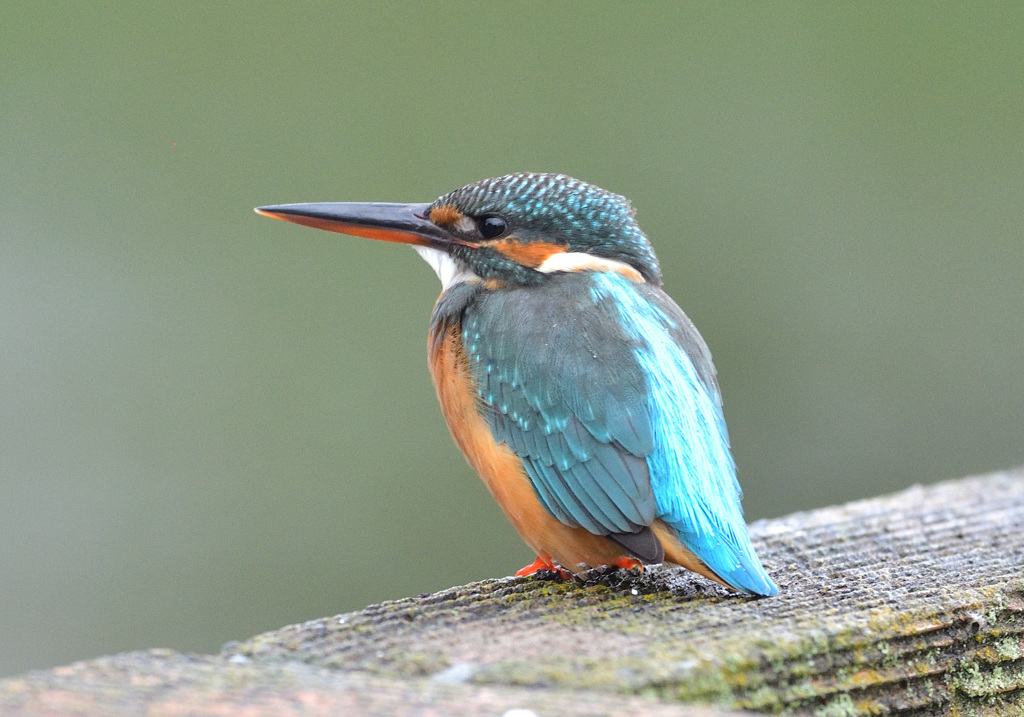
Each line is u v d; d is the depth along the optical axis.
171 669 4.63
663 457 6.87
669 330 7.42
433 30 14.13
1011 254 13.47
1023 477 9.19
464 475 12.12
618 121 14.07
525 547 11.88
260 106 13.75
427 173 13.88
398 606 5.79
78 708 4.18
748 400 12.99
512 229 7.92
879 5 14.05
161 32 13.81
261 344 12.71
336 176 13.66
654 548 6.73
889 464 12.69
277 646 5.09
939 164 13.66
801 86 13.96
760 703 5.00
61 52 13.55
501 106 14.00
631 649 4.99
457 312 7.81
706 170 13.84
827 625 5.40
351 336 12.73
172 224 13.29
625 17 14.22
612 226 7.93
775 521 7.92
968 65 13.84
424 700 4.29
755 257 13.61
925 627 5.56
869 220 13.55
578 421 7.07
